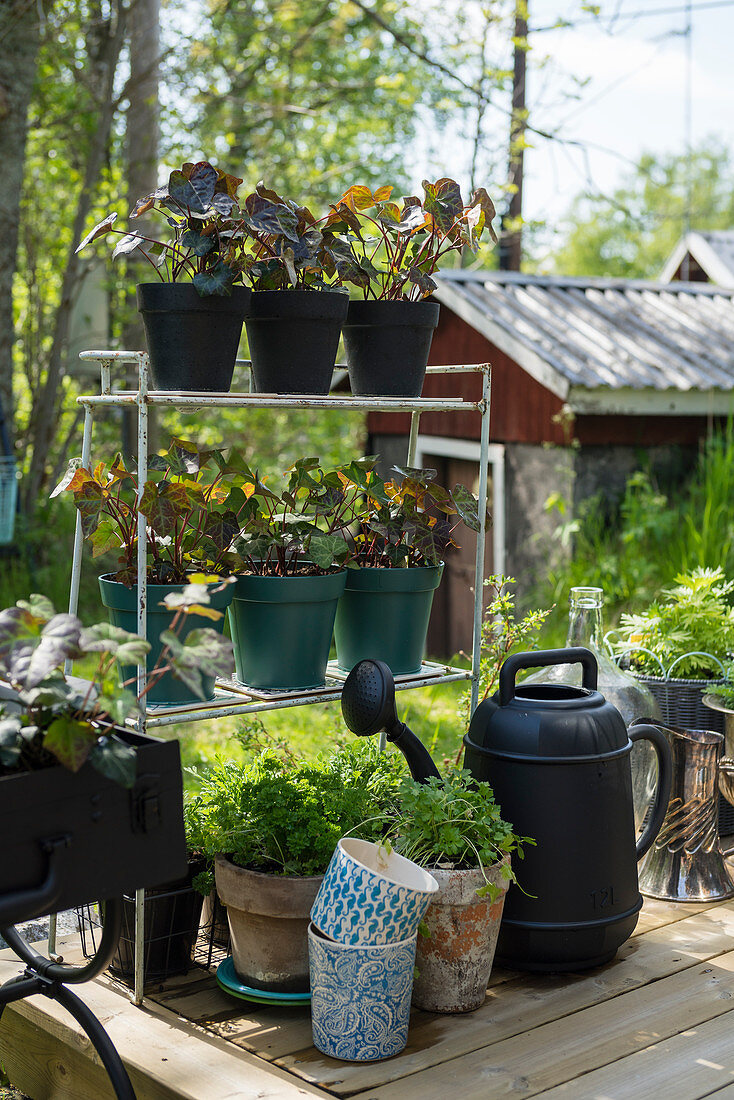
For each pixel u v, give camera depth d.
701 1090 1.85
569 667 2.78
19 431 8.62
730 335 7.02
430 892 1.95
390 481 2.64
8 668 1.57
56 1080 2.13
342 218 2.44
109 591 2.12
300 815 2.13
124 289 8.12
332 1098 1.81
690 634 3.21
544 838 2.21
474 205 2.45
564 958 2.24
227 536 2.24
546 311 6.92
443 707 5.12
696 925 2.55
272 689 2.29
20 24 6.81
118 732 1.79
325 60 12.64
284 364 2.34
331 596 2.29
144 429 2.08
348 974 1.91
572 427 6.23
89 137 8.97
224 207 2.07
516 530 6.71
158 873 1.71
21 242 9.41
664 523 5.93
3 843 1.55
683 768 2.73
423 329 2.50
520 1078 1.89
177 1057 1.94
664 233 40.59
